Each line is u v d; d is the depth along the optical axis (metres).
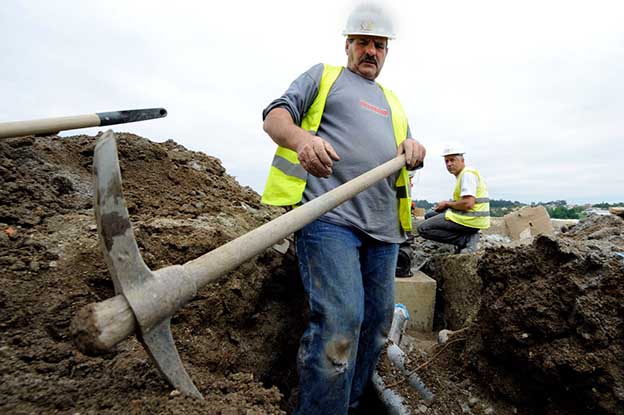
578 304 2.05
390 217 2.36
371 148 2.23
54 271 1.87
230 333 2.35
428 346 3.82
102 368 1.44
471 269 4.15
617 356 1.94
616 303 1.99
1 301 1.60
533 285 2.30
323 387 1.97
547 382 2.23
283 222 1.58
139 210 2.64
